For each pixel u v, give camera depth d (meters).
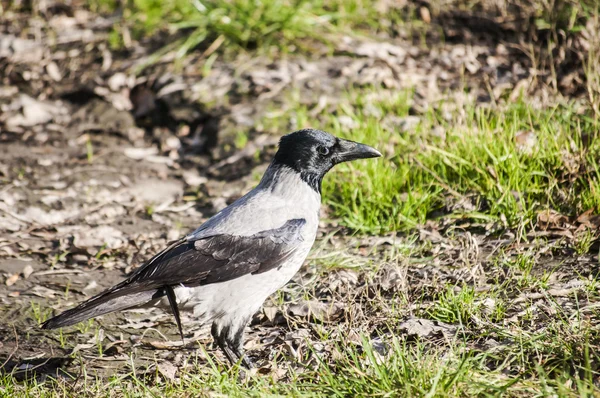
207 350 8.88
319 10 17.39
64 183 13.68
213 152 14.52
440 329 8.33
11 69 17.39
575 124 12.35
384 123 13.93
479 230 10.75
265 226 8.57
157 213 12.80
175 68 16.66
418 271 9.82
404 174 11.80
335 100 15.04
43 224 12.38
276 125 14.68
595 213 10.32
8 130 15.72
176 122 15.58
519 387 6.69
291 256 8.60
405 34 17.36
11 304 10.02
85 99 16.61
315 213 9.00
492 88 14.90
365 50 16.55
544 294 8.67
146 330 9.35
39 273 10.91
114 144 15.25
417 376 6.85
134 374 7.83
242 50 16.89
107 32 18.31
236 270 8.34
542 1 16.33
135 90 16.58
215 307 8.40
